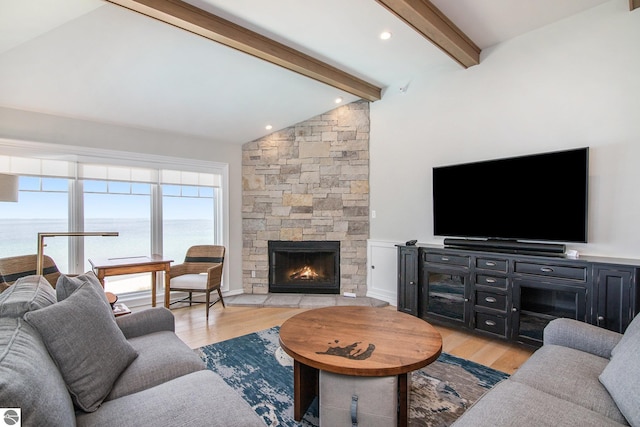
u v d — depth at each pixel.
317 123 4.69
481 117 3.44
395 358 1.66
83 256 3.70
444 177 3.56
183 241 4.48
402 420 1.69
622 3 2.60
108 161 3.77
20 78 2.82
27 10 2.21
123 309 2.31
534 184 2.95
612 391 1.29
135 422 1.17
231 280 4.75
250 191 4.88
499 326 2.93
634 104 2.56
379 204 4.44
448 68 3.70
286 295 4.62
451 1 2.61
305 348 1.79
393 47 3.25
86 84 3.05
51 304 1.56
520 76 3.16
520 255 2.79
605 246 2.70
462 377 2.36
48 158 3.39
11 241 3.28
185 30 2.57
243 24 2.74
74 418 1.14
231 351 2.79
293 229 4.75
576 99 2.84
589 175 2.77
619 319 2.31
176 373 1.58
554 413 1.20
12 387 0.88
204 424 1.17
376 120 4.46
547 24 2.98
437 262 3.36
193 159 4.43
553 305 2.67
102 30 2.52
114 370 1.45
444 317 3.32
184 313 3.88
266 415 1.93
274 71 3.42
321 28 2.85
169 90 3.38
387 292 4.31
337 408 1.65
